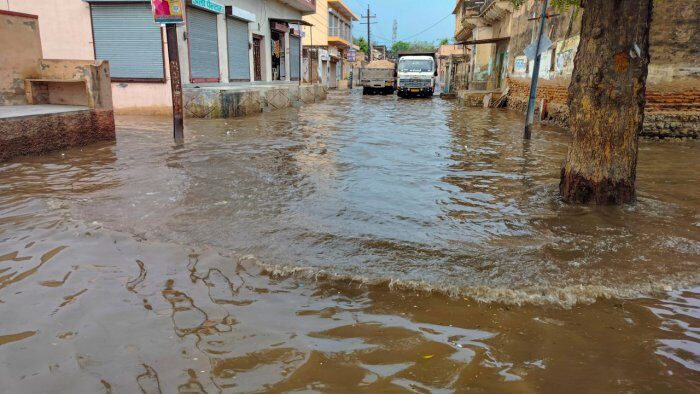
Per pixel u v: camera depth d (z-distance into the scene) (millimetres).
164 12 8188
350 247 3662
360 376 2062
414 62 29500
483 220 4402
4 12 8500
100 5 13750
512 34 21422
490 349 2305
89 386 1958
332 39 42562
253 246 3621
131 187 5312
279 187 5504
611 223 4301
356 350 2271
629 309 2740
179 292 2838
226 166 6574
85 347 2236
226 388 1964
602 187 4867
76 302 2672
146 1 13430
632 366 2178
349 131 11000
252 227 4066
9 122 6648
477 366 2154
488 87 27594
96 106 8469
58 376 2021
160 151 7668
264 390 1955
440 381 2037
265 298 2801
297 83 24906
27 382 1979
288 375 2059
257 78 21281
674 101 10414
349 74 53812
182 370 2076
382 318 2600
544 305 2777
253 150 7945
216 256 3408
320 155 7672
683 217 4500
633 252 3617
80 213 4316
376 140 9562
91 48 14062
